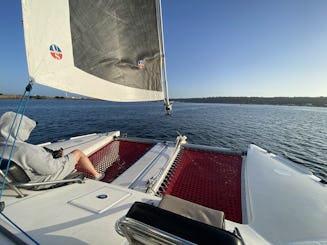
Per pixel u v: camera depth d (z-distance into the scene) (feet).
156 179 7.52
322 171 25.72
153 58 9.14
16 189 4.42
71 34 6.44
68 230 3.57
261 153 11.04
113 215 4.13
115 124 57.41
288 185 7.23
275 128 61.57
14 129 4.59
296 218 5.32
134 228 2.50
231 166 9.68
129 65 8.49
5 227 3.42
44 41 5.61
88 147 11.01
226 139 43.09
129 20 7.86
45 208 4.22
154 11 8.20
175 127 56.75
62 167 5.55
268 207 5.90
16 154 4.36
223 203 6.72
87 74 7.16
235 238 2.11
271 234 4.69
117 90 8.36
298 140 44.21
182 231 2.23
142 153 11.26
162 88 10.08
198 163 10.05
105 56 7.64
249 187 7.26
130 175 7.89
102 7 7.06
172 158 9.94
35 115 71.05
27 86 5.12
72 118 66.95
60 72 6.17
